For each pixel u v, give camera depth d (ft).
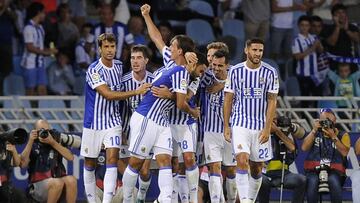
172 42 108.47
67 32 158.40
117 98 108.17
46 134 118.83
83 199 134.21
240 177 110.63
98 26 157.28
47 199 119.55
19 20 157.79
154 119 106.52
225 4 166.40
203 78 114.62
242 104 111.14
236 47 164.66
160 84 106.42
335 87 159.02
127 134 114.42
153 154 109.29
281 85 162.09
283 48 165.89
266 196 122.52
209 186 115.03
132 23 158.61
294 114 144.66
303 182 121.90
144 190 113.60
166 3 165.58
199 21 165.68
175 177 113.60
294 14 169.37
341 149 122.62
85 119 110.73
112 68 110.63
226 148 116.26
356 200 120.47
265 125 111.14
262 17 165.07
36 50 154.81
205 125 114.83
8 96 146.92
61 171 120.47
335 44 163.02
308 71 161.79
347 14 172.65
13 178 133.49
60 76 156.04
